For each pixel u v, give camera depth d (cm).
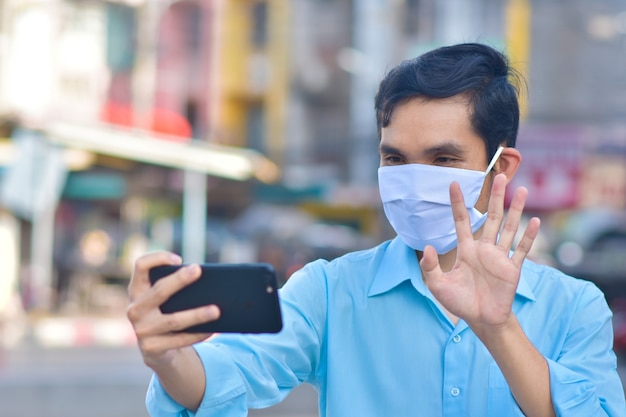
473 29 2048
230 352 199
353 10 2480
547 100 1997
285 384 208
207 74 2466
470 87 203
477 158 206
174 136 2173
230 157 1752
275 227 2256
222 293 176
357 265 220
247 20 2512
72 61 2166
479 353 207
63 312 1788
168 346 173
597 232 2056
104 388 950
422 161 206
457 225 189
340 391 211
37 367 1097
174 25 2405
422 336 209
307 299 215
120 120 2153
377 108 214
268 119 2541
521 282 212
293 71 2531
